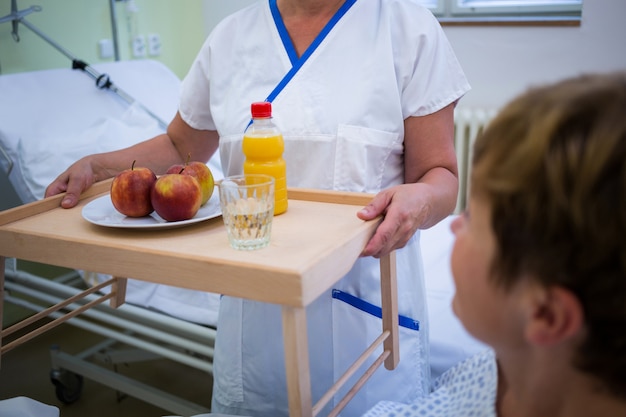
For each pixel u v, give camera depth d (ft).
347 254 2.66
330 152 3.75
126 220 3.06
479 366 2.70
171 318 5.65
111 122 7.29
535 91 1.63
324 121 3.74
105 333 5.99
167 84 8.81
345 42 3.81
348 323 3.86
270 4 4.02
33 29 7.74
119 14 9.51
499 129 1.64
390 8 3.84
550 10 9.69
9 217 3.16
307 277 2.31
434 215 3.33
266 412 4.15
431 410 2.77
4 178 7.95
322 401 2.78
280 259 2.43
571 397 1.77
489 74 9.96
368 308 3.83
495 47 9.80
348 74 3.78
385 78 3.72
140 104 8.04
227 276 2.43
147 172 3.07
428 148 3.80
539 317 1.64
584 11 9.17
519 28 9.57
